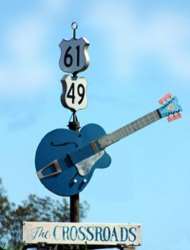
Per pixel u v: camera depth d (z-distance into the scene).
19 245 40.16
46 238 30.42
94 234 30.75
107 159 32.38
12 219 54.12
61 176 31.91
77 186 31.98
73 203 32.00
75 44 32.91
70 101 32.56
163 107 32.50
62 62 33.00
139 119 32.41
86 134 32.28
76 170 32.03
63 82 32.72
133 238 30.94
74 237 30.58
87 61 32.66
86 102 32.69
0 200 54.09
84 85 32.78
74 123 32.38
